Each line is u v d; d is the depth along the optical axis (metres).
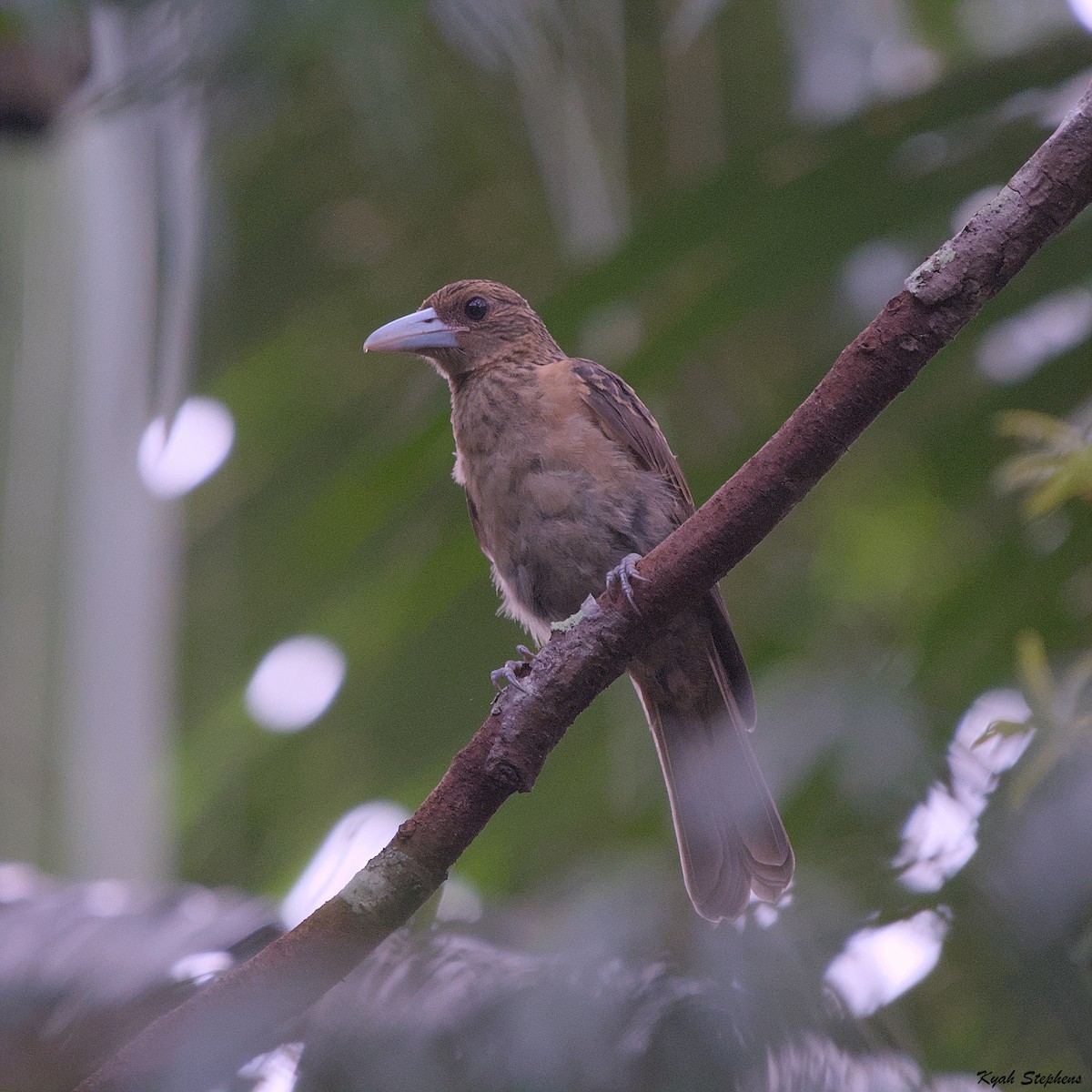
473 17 9.47
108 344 9.70
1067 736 6.18
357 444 11.45
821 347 10.56
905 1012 6.40
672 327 8.70
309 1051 6.00
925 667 8.05
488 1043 5.90
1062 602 8.15
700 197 8.49
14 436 9.55
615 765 9.91
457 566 9.77
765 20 11.11
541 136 10.64
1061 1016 6.19
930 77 10.82
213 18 8.64
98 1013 6.34
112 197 9.77
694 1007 5.87
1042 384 8.59
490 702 10.07
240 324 11.78
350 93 9.13
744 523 6.06
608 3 10.76
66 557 9.55
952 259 5.75
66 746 9.40
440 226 11.59
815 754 7.07
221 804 10.98
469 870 9.53
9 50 8.60
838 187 8.43
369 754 10.19
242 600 11.52
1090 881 6.05
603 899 6.23
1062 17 11.39
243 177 11.62
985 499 9.23
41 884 7.59
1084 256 8.39
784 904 6.42
